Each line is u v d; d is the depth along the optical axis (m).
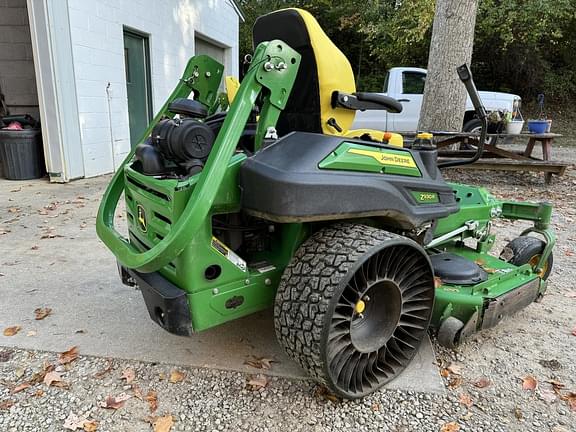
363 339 2.09
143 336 2.54
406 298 2.18
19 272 3.39
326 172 1.81
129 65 8.05
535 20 14.02
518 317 2.92
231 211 1.93
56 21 5.97
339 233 1.99
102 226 2.42
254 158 1.86
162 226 1.95
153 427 1.89
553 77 17.23
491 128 9.29
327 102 2.22
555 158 10.35
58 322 2.68
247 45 21.50
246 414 1.97
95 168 7.02
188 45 10.16
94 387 2.12
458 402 2.08
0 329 2.59
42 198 5.56
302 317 1.85
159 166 2.13
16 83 7.75
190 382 2.16
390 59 17.23
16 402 2.02
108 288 3.15
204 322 1.91
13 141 6.42
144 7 8.11
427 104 7.41
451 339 2.27
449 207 2.33
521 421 1.98
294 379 2.19
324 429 1.90
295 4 20.17
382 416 1.98
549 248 3.03
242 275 1.98
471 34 7.07
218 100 2.91
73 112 6.45
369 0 16.72
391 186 2.01
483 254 3.15
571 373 2.34
